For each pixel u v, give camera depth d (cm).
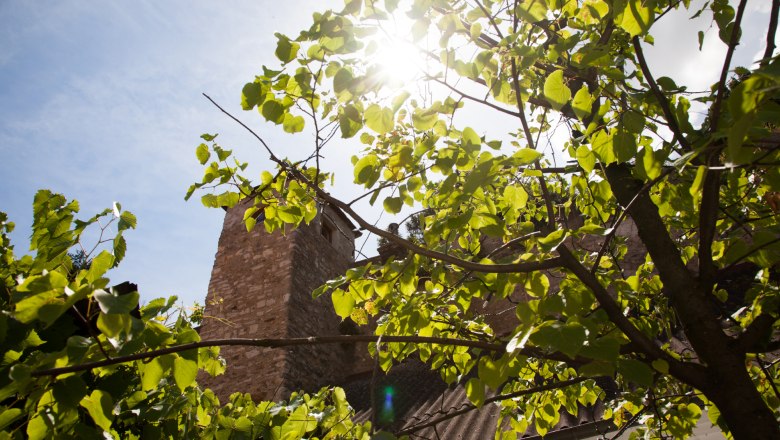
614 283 255
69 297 121
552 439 388
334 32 170
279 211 242
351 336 178
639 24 165
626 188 218
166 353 147
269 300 922
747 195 253
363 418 607
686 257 274
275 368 826
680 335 448
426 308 237
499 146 180
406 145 211
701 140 175
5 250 232
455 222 177
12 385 129
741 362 166
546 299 172
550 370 295
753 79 102
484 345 177
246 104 196
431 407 549
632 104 182
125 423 230
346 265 1174
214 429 243
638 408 296
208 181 226
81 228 183
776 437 148
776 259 187
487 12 199
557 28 230
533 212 330
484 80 217
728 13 211
